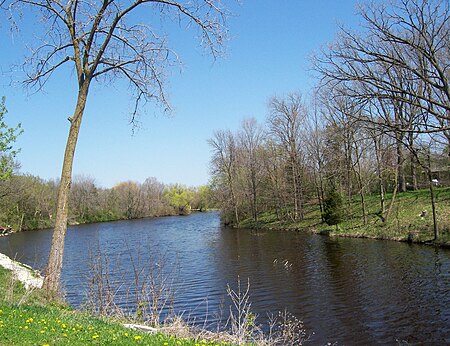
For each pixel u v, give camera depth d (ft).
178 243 119.75
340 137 45.65
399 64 36.11
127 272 69.41
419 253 72.18
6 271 54.49
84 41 39.60
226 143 186.60
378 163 101.96
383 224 101.19
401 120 40.40
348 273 62.69
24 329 21.01
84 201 289.12
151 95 41.88
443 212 90.99
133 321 34.96
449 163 85.35
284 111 157.69
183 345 21.72
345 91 38.78
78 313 31.78
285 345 35.76
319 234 116.98
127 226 217.77
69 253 106.01
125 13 37.27
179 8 37.55
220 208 188.85
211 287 59.82
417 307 43.88
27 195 220.23
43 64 39.88
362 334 37.99
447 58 40.29
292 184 159.43
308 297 51.55
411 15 37.99
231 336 32.89
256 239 118.32
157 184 355.77
